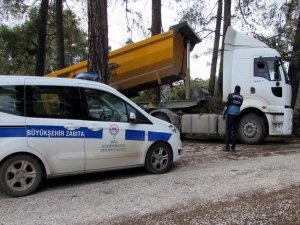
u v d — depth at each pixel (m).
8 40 22.52
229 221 4.99
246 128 12.83
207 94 14.43
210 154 10.38
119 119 7.55
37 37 21.88
